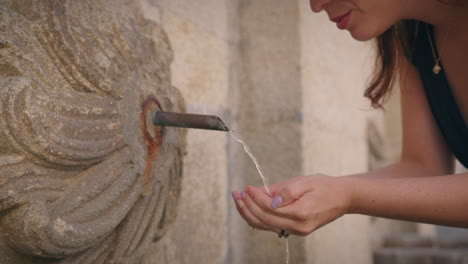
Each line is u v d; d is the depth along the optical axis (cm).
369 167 271
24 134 54
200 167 126
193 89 125
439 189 63
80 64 64
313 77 160
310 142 155
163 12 112
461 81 83
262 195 68
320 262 160
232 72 150
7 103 53
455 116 85
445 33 81
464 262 250
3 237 55
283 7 152
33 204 54
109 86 68
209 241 129
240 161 152
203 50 131
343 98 195
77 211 61
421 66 87
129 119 71
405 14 77
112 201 66
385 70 95
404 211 65
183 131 90
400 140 355
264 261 150
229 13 150
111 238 72
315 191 66
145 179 76
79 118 62
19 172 53
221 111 141
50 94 59
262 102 153
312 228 67
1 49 56
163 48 86
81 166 62
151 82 79
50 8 65
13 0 62
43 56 61
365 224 227
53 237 55
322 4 77
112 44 71
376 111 271
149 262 100
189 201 120
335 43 187
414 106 93
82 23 67
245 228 152
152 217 81
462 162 90
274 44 152
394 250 266
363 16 76
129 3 83
